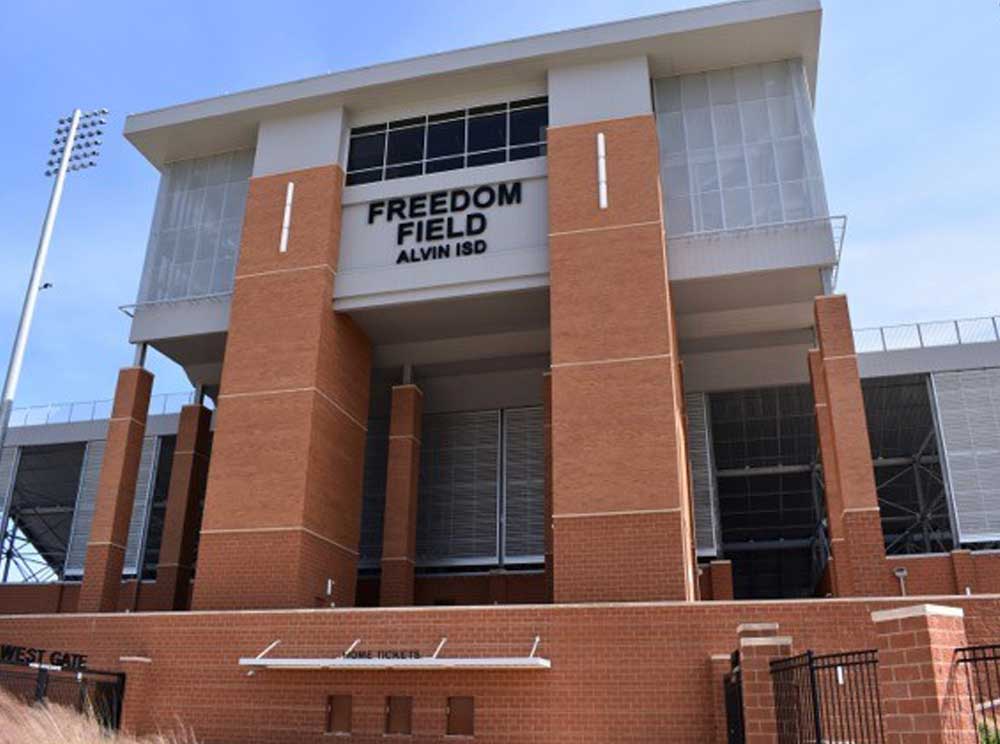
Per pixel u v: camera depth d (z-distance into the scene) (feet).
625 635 70.95
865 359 123.24
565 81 100.99
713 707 66.39
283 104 108.06
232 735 76.28
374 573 130.82
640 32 98.78
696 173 99.50
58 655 78.28
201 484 120.98
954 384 120.98
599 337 88.53
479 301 100.07
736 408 130.41
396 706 73.92
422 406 127.85
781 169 97.76
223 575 90.43
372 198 104.63
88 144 99.40
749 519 152.66
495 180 101.09
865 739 44.52
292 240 102.89
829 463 95.25
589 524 82.58
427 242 101.04
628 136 96.27
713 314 104.63
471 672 72.64
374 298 100.68
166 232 114.42
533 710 70.38
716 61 101.86
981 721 34.27
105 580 99.25
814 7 94.73
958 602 65.62
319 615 78.38
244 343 99.66
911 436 132.67
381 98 107.65
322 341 98.53
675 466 82.53
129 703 77.30
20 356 87.76
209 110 110.32
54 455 157.07
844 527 86.69
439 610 75.66
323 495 95.71
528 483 126.93
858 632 67.26
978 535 113.29
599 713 69.21
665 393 85.10
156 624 82.23
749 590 167.02
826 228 94.38
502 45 102.42
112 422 106.52
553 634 72.38
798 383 119.03
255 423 95.76
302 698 75.77
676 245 96.94
